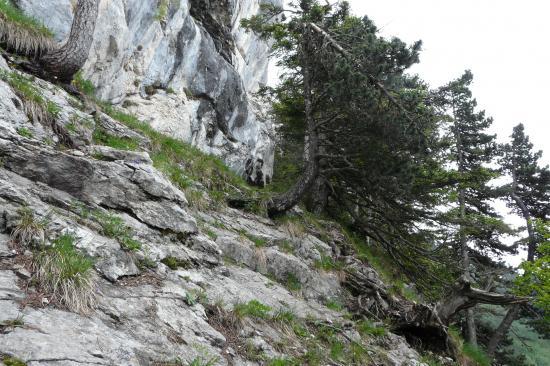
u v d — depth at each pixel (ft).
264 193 47.44
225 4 70.54
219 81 62.54
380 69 38.60
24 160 18.70
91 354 11.10
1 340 10.02
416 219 56.90
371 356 26.68
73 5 39.17
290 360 19.04
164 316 15.65
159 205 23.63
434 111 46.44
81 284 13.70
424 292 59.36
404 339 35.19
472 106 92.22
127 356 11.97
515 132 113.80
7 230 14.75
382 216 60.80
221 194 41.93
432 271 61.52
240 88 68.49
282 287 31.22
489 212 92.58
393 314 37.96
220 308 19.19
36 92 25.26
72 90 33.32
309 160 45.06
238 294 22.97
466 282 36.29
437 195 61.31
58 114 25.27
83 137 25.76
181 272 20.58
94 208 19.99
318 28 43.70
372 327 32.78
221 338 16.78
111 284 15.81
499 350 99.09
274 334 21.03
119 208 21.57
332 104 44.83
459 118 93.09
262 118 83.61
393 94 41.09
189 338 15.30
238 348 17.43
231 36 73.46
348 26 45.34
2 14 29.86
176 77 54.90
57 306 12.66
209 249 25.61
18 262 13.60
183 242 23.88
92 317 13.12
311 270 36.52
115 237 18.60
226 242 30.63
